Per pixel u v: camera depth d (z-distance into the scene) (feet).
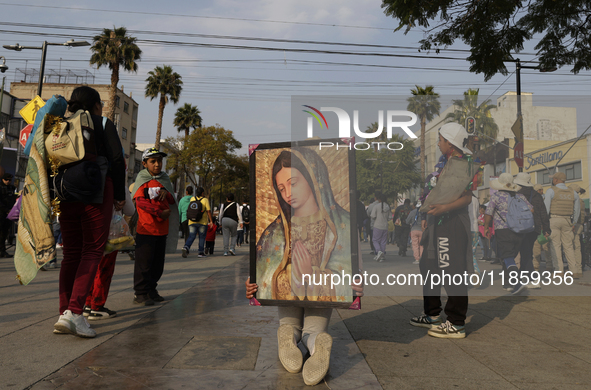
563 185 18.21
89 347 8.10
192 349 8.10
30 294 14.23
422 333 9.86
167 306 12.50
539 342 9.19
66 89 142.82
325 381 6.63
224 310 11.90
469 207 10.34
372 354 8.14
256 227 7.81
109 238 10.65
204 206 32.45
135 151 163.63
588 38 19.49
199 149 135.95
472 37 19.69
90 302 10.86
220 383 6.39
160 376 6.62
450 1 18.69
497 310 12.77
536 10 19.03
